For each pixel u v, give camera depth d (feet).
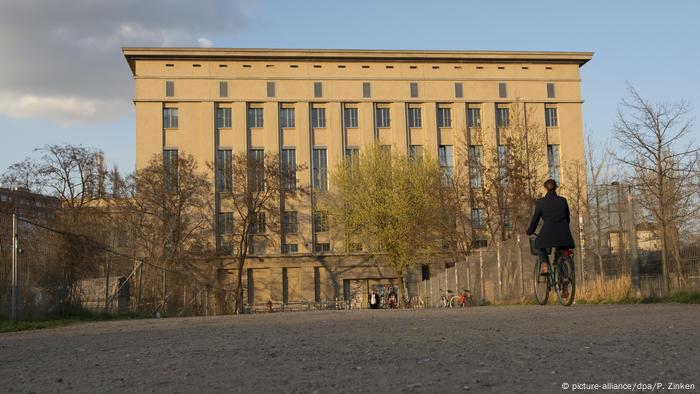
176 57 203.41
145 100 201.26
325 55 208.54
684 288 47.37
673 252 48.73
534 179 121.49
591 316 31.94
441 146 214.28
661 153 57.72
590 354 18.76
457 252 149.18
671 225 49.65
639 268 51.19
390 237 150.61
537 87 217.15
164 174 157.89
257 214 172.45
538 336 23.45
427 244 150.10
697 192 50.44
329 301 197.06
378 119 213.25
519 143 124.57
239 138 204.95
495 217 131.03
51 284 57.72
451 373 16.26
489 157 138.10
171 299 96.89
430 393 14.05
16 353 25.64
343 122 210.38
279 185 168.35
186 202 162.50
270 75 208.44
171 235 147.95
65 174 146.72
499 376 15.66
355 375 16.53
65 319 55.83
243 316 47.34
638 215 53.62
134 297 80.28
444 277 112.27
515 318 32.42
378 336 25.22
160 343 26.12
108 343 27.58
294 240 201.77
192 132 202.49
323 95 209.97
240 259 165.89
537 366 16.89
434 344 21.98
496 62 216.13
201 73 205.05
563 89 218.38
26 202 139.33
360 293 198.80
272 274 196.85
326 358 19.60
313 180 206.80
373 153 162.81
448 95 214.07
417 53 211.41
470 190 141.69
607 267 53.83
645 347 19.88
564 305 41.70
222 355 21.27
